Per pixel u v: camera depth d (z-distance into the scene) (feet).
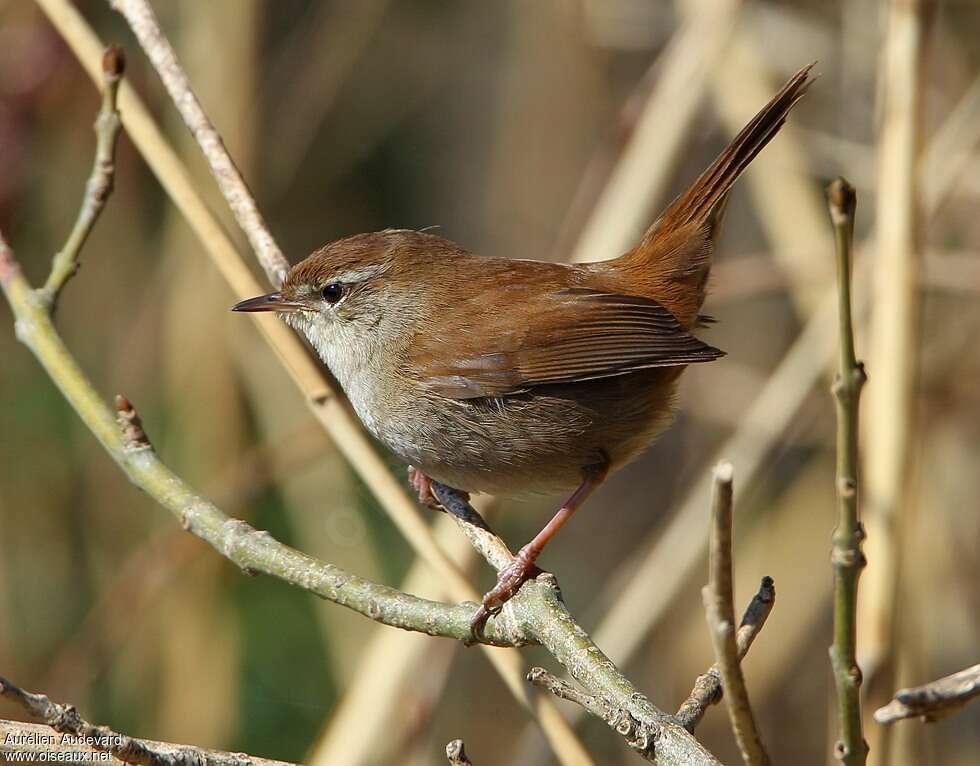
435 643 31.50
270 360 39.19
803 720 40.24
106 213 41.06
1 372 40.42
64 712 17.06
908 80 26.30
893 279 25.68
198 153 39.68
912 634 31.27
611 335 24.26
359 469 23.02
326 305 25.30
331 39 42.73
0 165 36.47
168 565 35.63
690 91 31.89
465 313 24.79
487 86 49.34
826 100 39.88
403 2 47.24
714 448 41.16
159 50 25.73
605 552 45.32
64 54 36.11
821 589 38.34
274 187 43.21
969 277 33.22
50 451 40.11
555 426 24.54
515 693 21.01
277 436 38.70
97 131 23.07
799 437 38.91
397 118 46.98
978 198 36.63
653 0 41.81
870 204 39.19
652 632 38.68
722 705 39.01
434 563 22.22
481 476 25.18
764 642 38.40
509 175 45.98
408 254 25.48
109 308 41.55
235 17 39.47
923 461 35.83
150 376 41.11
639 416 25.02
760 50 37.83
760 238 44.27
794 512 39.17
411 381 24.70
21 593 39.19
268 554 20.57
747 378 40.45
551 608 19.45
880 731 22.39
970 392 37.11
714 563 14.12
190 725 36.27
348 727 27.89
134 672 38.27
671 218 26.03
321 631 38.50
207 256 38.42
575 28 42.73
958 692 15.71
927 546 36.17
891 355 25.44
